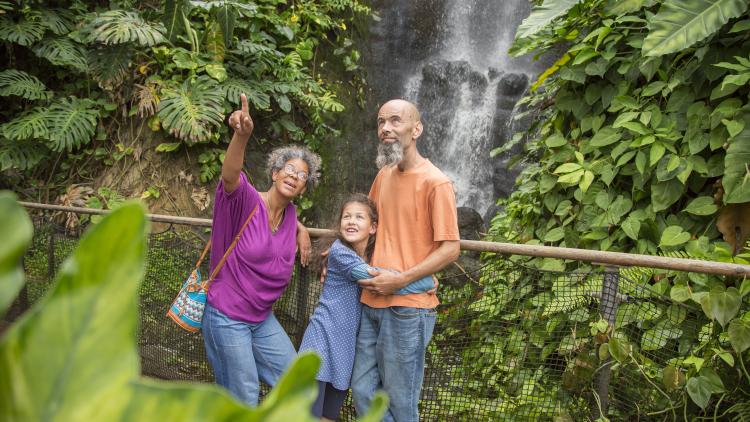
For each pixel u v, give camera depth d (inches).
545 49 134.9
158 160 223.8
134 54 226.7
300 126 275.1
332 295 84.7
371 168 339.6
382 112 79.6
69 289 12.7
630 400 87.6
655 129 104.3
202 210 226.1
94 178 224.5
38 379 12.4
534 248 84.7
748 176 92.6
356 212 84.5
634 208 109.7
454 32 412.8
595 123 116.2
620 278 90.0
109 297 12.9
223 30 224.1
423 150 397.1
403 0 394.0
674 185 103.1
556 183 121.8
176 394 12.8
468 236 318.0
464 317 96.4
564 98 122.3
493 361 97.1
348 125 320.2
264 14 260.5
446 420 94.3
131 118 226.8
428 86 395.5
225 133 235.9
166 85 226.8
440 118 394.6
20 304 147.2
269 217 87.9
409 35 397.1
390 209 83.3
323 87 302.0
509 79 382.0
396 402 80.7
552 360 95.3
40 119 207.0
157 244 119.4
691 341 84.8
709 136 99.5
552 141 123.3
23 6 220.2
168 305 117.0
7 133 201.2
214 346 85.0
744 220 95.6
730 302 77.3
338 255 82.8
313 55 300.2
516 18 399.9
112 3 233.6
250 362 85.3
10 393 12.2
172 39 228.1
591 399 89.7
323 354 82.7
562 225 119.4
